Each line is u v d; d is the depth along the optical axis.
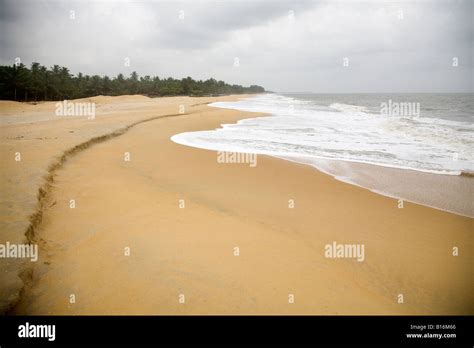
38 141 14.55
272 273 5.22
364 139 19.09
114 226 6.59
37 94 70.88
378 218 7.81
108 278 4.91
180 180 10.39
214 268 5.25
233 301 4.53
